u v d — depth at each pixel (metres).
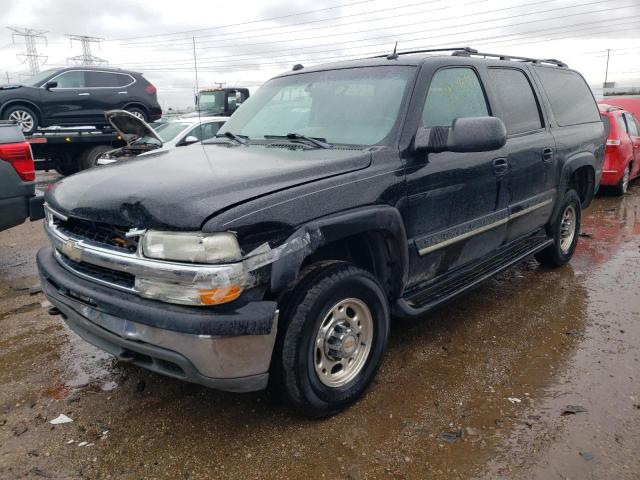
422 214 3.38
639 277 5.31
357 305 3.02
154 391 3.29
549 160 4.72
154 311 2.45
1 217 5.16
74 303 2.84
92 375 3.49
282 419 2.98
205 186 2.58
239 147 3.63
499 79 4.38
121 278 2.67
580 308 4.52
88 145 12.99
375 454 2.68
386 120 3.41
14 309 4.66
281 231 2.55
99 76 14.44
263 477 2.54
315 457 2.67
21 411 3.09
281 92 4.16
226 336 2.39
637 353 3.70
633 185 11.40
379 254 3.22
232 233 2.38
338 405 2.97
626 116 10.41
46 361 3.69
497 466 2.58
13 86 13.11
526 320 4.28
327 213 2.76
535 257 5.58
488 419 2.95
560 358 3.63
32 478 2.54
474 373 3.45
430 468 2.58
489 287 5.05
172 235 2.41
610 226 7.62
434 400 3.14
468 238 3.81
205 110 16.84
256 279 2.47
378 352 3.18
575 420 2.92
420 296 3.60
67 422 2.98
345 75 3.88
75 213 2.82
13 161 5.18
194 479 2.53
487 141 3.18
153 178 2.79
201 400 3.19
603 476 2.50
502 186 4.09
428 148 3.26
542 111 4.83
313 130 3.65
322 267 2.85
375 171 3.08
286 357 2.67
